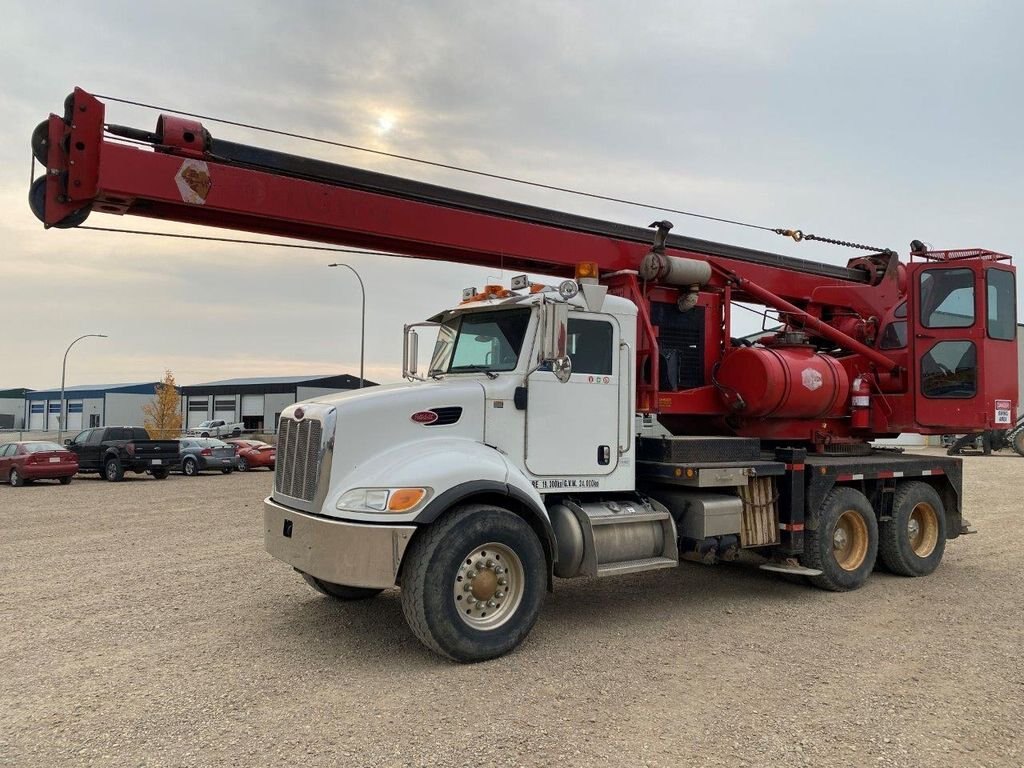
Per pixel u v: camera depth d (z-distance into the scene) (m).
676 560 6.56
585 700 4.69
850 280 10.01
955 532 9.34
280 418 6.31
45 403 89.56
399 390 5.84
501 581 5.61
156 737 4.11
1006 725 4.34
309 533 5.43
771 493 7.54
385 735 4.15
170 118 5.62
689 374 8.30
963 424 8.73
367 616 6.63
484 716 4.42
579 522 6.16
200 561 9.30
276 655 5.55
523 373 6.11
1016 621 6.66
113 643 5.84
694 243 8.55
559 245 7.48
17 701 4.64
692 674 5.19
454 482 5.38
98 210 5.64
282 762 3.82
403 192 6.68
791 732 4.22
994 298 8.79
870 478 8.26
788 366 8.12
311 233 6.43
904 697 4.77
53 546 10.51
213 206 5.70
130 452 24.16
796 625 6.50
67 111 5.32
